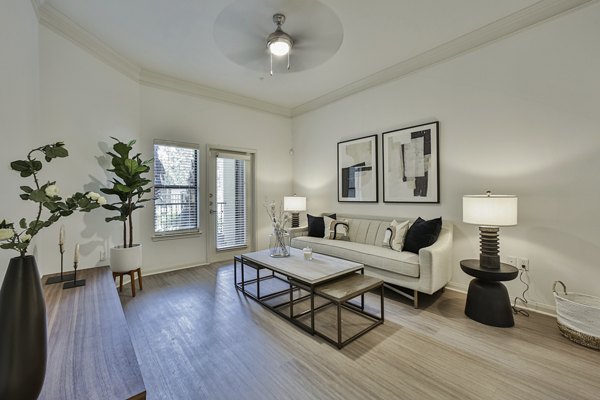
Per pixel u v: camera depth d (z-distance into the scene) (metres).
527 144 2.54
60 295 1.86
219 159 4.46
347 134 4.29
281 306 2.69
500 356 1.84
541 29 2.43
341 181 4.40
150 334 2.14
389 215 3.73
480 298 2.34
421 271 2.58
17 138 1.80
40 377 0.89
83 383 0.99
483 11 2.46
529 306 2.54
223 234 4.53
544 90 2.43
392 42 2.96
